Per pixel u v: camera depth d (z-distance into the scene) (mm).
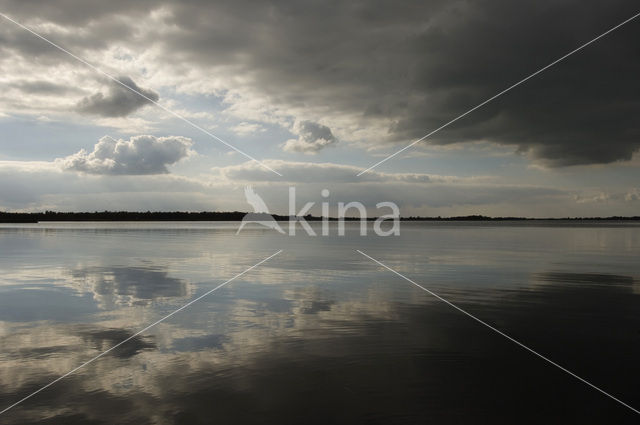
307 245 36906
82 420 5527
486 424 5410
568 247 34469
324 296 13469
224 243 38938
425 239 47312
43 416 5629
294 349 8211
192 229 81812
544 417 5598
